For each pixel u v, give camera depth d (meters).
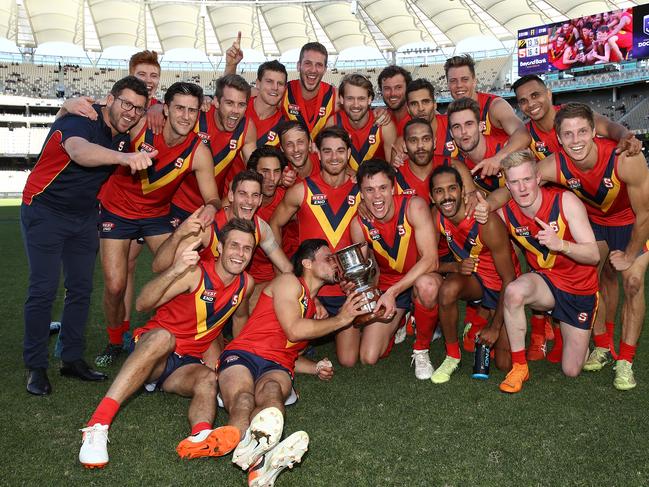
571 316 3.68
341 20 30.50
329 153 4.15
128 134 3.96
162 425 3.06
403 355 4.41
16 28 31.47
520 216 3.75
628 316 3.58
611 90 31.22
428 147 4.14
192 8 29.92
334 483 2.44
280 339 3.27
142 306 3.14
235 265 3.22
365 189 3.82
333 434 2.92
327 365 3.58
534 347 4.22
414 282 3.85
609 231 4.17
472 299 4.28
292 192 4.36
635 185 3.64
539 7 26.31
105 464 2.61
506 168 3.57
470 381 3.73
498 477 2.47
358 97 4.79
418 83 4.70
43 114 38.81
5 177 35.44
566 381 3.69
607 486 2.39
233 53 5.40
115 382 2.75
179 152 4.12
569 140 3.58
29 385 3.52
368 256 4.17
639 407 3.21
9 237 13.19
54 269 3.58
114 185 4.21
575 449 2.71
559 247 3.42
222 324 3.42
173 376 3.16
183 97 3.83
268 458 2.31
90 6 29.12
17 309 5.81
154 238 4.41
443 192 3.77
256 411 2.69
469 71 5.19
